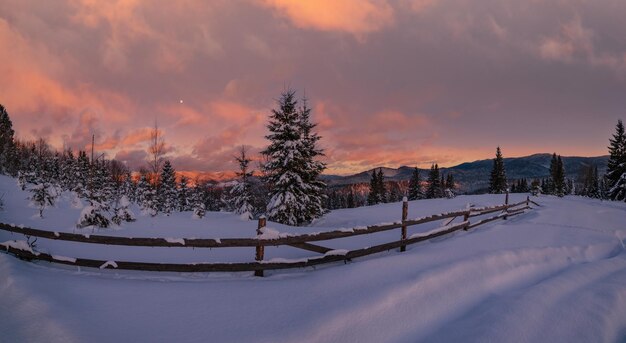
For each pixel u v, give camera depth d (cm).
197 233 1128
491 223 1455
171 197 4138
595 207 2367
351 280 582
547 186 7988
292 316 462
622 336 459
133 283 558
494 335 427
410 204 3522
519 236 1005
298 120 2252
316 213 2348
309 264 661
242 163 2559
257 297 520
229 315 462
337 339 420
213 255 809
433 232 966
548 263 767
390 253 815
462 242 884
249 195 2548
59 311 436
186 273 623
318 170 2289
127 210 1391
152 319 443
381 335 436
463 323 469
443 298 541
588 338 441
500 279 641
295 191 2194
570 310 508
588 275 674
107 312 452
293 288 557
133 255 786
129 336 400
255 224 1413
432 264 669
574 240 988
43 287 503
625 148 4384
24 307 443
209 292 533
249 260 771
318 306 490
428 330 460
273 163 2186
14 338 385
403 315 482
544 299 537
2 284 500
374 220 2388
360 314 469
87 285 536
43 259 630
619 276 670
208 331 420
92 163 3191
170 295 516
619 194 4256
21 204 1717
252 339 404
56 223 1211
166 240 604
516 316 476
